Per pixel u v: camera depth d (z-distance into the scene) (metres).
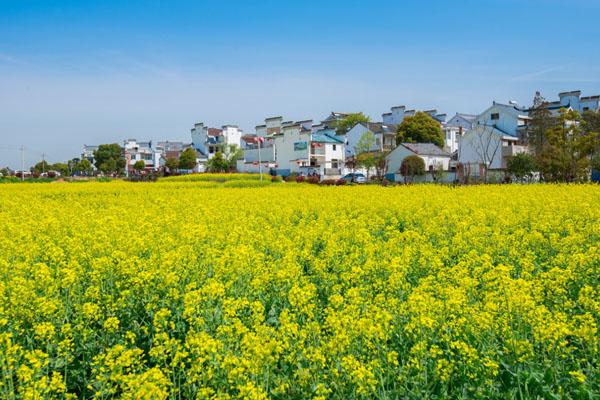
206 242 11.71
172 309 7.42
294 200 21.20
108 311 7.32
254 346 5.20
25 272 8.98
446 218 14.98
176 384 5.71
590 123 56.75
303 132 80.44
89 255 9.77
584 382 5.20
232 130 112.62
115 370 5.05
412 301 6.25
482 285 8.00
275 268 8.84
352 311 6.46
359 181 53.38
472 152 67.19
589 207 15.69
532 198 19.16
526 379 5.40
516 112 70.00
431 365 5.70
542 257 10.48
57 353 6.39
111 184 35.88
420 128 78.38
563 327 5.61
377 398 5.34
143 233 12.11
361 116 96.81
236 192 27.27
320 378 5.38
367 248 10.09
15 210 18.22
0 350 5.33
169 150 125.12
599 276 8.49
